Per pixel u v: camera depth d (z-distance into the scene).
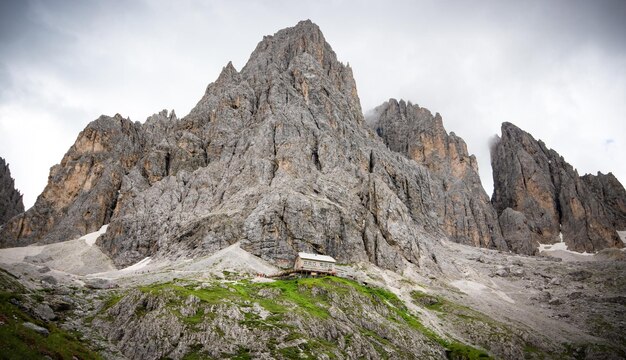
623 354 127.19
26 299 91.06
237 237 168.75
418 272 178.12
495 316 147.88
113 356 80.25
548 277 199.00
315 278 138.38
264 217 169.38
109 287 123.81
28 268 130.25
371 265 171.25
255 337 87.56
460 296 164.00
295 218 171.75
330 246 170.88
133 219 192.50
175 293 97.75
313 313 104.00
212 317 90.75
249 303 102.62
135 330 87.31
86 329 90.12
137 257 178.75
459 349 115.62
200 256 160.50
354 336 100.88
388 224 192.62
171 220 190.00
